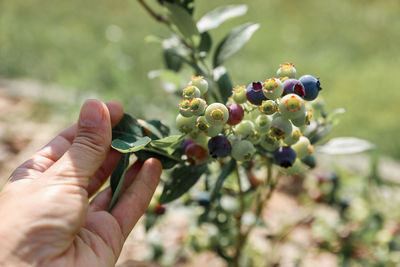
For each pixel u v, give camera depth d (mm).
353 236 642
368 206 676
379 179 681
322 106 455
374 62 1629
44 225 364
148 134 418
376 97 1343
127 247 706
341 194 684
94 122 382
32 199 369
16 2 2074
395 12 2158
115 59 1260
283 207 813
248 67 1474
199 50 475
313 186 691
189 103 362
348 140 475
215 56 460
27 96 1229
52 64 1485
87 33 1780
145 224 507
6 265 357
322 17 2076
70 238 376
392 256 621
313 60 1595
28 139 1021
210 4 2066
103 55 1442
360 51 1734
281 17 2045
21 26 1788
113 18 1966
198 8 2021
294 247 722
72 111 1104
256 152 429
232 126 391
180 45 483
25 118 1113
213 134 375
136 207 428
